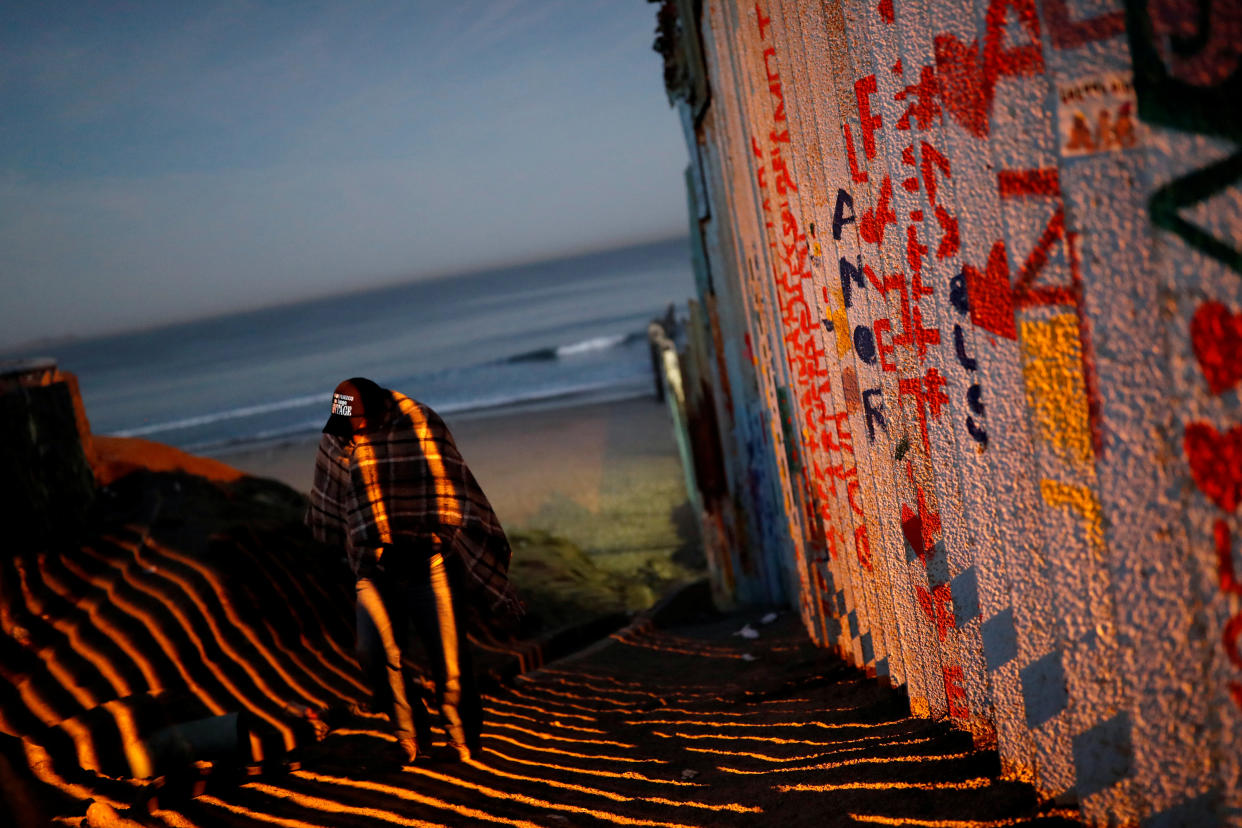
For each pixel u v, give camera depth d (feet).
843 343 9.44
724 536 25.04
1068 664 5.36
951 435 6.79
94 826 8.07
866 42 7.27
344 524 10.75
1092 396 4.66
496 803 8.73
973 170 5.48
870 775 7.60
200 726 9.94
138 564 15.80
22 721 10.55
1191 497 4.25
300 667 14.28
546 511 44.32
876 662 10.19
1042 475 5.21
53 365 17.67
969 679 7.30
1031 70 4.84
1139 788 4.91
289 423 125.39
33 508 15.67
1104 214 4.39
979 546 6.32
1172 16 3.92
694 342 24.91
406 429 10.29
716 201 19.69
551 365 147.74
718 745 10.27
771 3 10.55
